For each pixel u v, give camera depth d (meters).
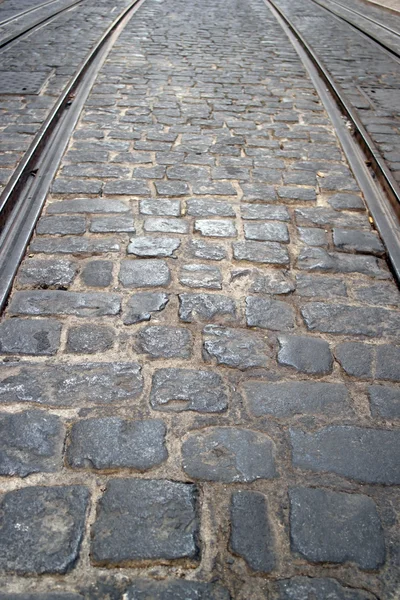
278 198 4.44
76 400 2.46
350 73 8.19
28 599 1.72
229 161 5.07
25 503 2.01
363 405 2.53
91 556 1.85
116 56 8.60
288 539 1.94
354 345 2.90
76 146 5.23
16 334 2.86
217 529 1.96
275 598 1.76
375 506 2.07
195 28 11.16
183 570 1.83
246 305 3.16
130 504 2.02
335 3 15.83
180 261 3.54
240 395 2.54
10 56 8.32
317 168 5.04
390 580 1.83
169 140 5.46
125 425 2.35
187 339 2.87
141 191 4.43
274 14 13.42
